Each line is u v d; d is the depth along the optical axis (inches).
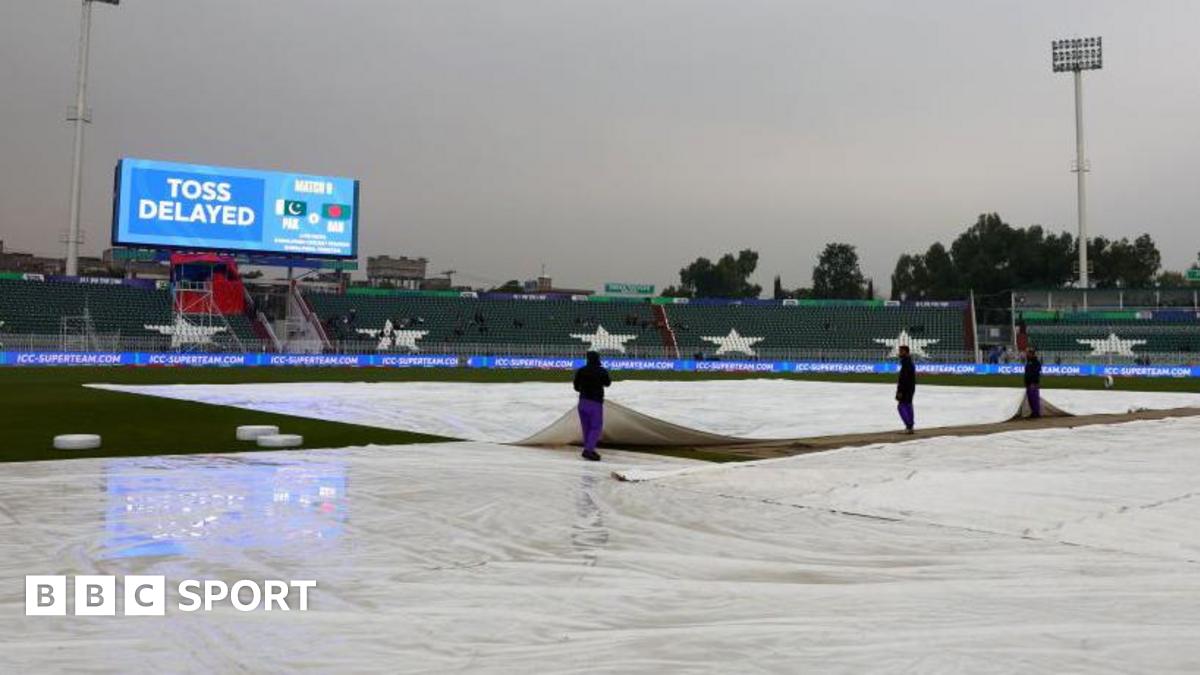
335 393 1130.0
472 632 186.9
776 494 370.3
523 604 208.5
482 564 248.5
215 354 2074.3
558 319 2874.0
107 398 976.3
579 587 224.2
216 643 178.7
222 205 2253.9
